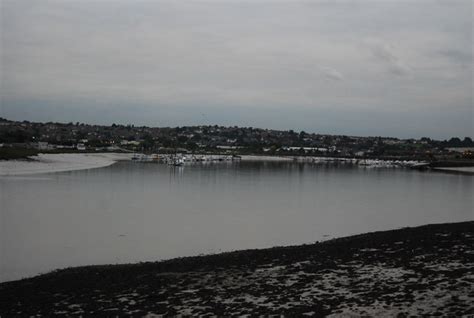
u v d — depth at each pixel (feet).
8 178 239.71
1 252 86.38
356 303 51.60
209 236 106.63
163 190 216.95
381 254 76.54
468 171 525.34
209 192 213.05
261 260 76.48
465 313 46.52
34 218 123.24
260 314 49.60
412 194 233.76
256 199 187.93
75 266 77.51
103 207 150.71
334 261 73.15
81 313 52.31
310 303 52.60
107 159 525.34
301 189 241.35
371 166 641.40
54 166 342.03
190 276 67.05
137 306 54.03
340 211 157.79
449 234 94.38
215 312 50.88
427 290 54.70
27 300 57.57
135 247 93.56
